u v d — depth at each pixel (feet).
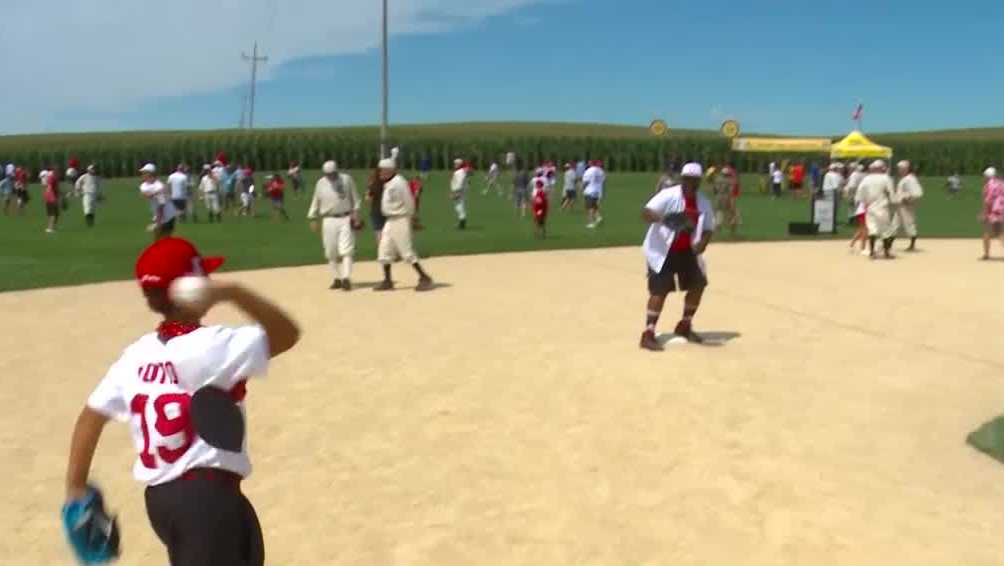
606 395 30.81
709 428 27.30
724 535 20.03
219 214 113.39
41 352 38.37
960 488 22.85
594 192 100.01
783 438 26.48
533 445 25.94
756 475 23.56
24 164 253.03
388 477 23.63
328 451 25.64
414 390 31.76
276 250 76.84
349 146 283.18
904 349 38.06
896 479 23.40
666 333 40.98
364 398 30.83
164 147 272.51
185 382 12.00
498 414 28.89
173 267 12.33
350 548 19.56
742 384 32.17
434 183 213.66
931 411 29.35
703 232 37.35
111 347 39.34
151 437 11.93
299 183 171.53
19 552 19.62
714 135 329.52
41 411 29.91
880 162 70.64
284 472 24.06
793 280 58.39
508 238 85.56
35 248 80.07
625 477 23.47
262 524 20.80
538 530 20.36
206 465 11.96
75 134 339.77
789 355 36.73
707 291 53.52
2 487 23.34
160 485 11.94
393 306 48.93
